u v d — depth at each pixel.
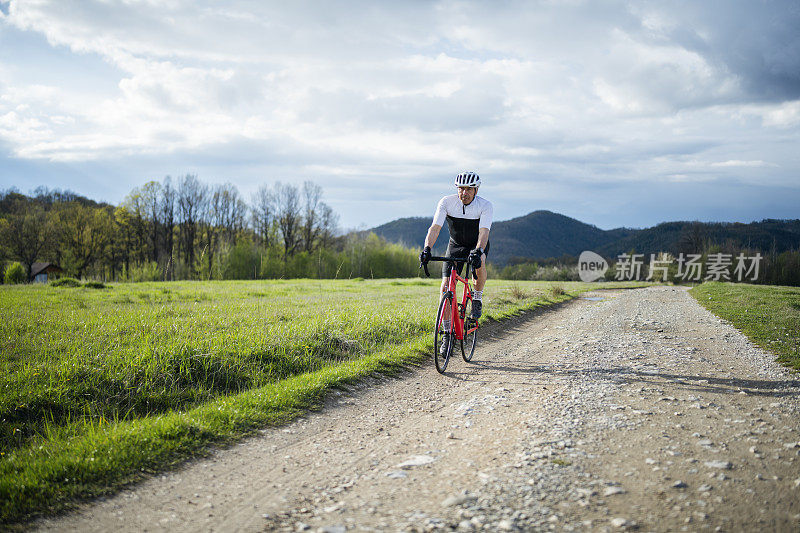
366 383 5.74
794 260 57.22
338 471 3.26
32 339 6.75
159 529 2.53
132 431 3.75
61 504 2.82
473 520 2.44
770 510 2.41
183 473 3.27
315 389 5.16
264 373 5.93
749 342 8.03
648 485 2.75
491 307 13.12
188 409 4.79
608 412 4.23
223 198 64.56
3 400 4.30
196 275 49.94
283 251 60.91
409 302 13.45
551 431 3.78
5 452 3.66
